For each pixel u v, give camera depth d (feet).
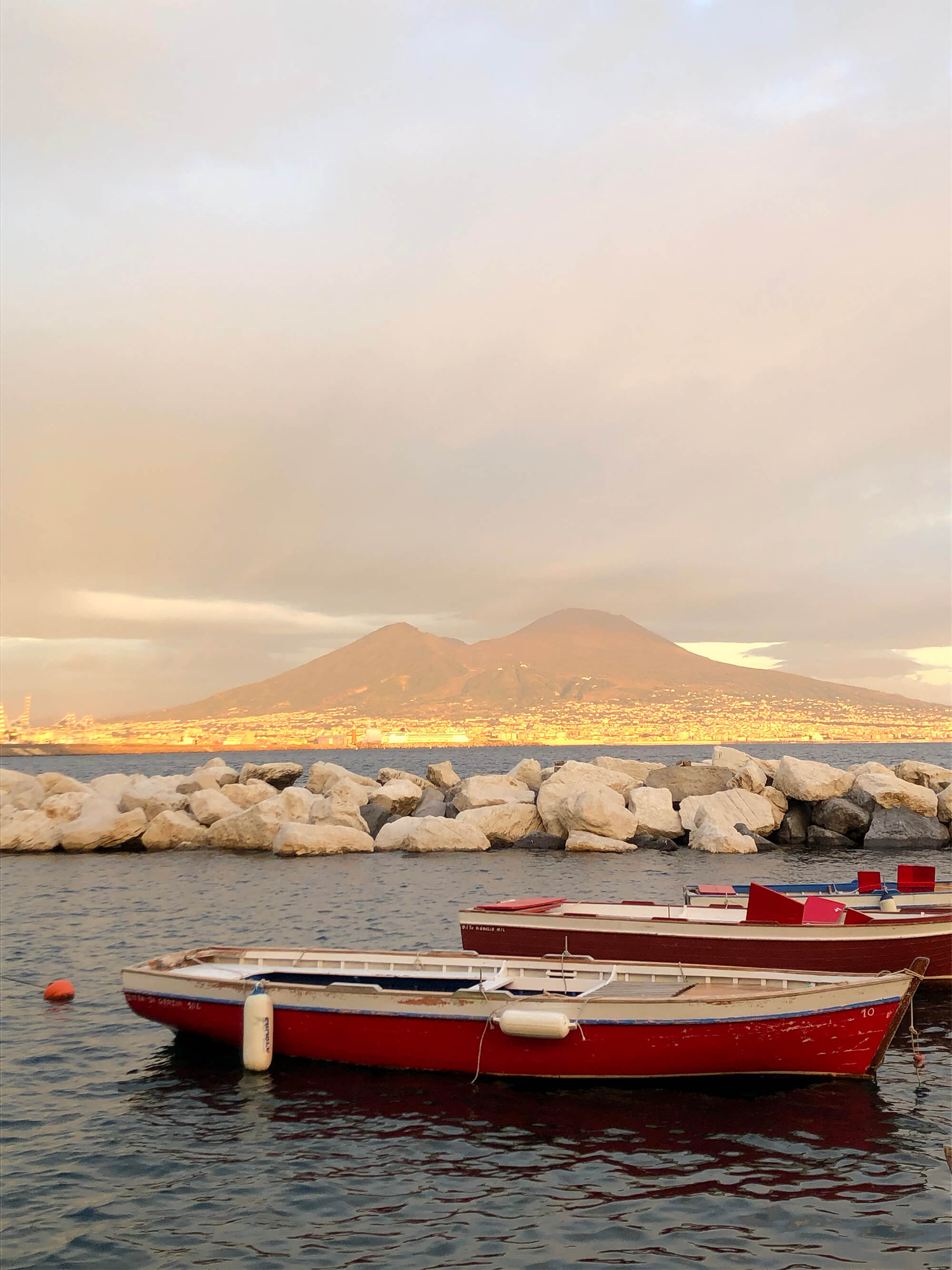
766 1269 35.42
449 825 152.56
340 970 62.85
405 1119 49.26
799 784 157.17
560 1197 40.98
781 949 69.97
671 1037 53.31
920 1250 36.63
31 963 81.97
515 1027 52.85
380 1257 36.45
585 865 136.36
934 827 151.74
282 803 161.89
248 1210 40.01
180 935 93.04
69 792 182.39
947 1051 59.16
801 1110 50.21
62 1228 38.63
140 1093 52.75
